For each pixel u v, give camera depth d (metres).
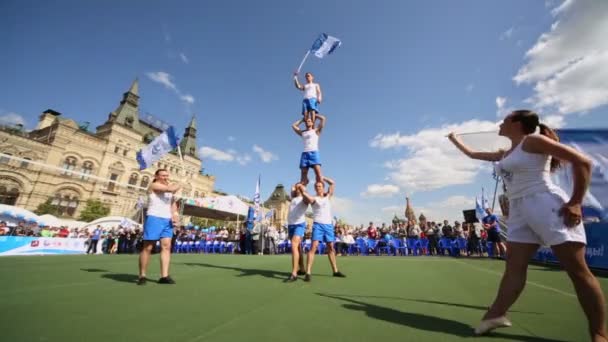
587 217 6.91
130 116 54.31
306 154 6.40
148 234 4.24
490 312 2.12
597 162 6.88
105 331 2.04
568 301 3.22
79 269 6.34
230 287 3.95
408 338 1.93
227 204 20.84
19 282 4.38
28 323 2.23
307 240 18.81
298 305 2.88
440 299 3.25
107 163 44.97
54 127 41.06
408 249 16.59
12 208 18.77
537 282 4.75
